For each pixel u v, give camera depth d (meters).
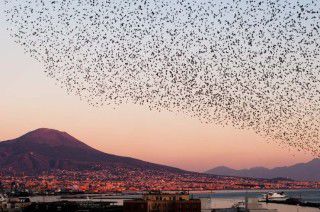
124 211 198.25
